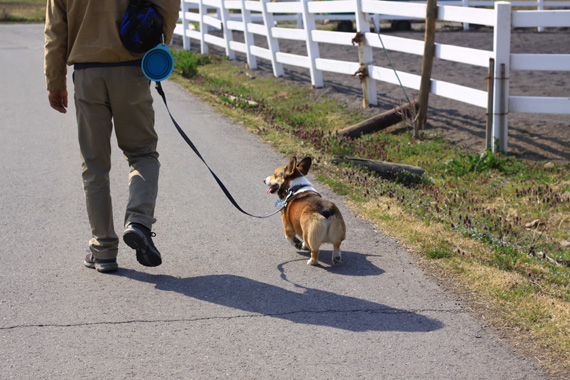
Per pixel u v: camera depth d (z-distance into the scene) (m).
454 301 3.72
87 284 3.93
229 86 12.12
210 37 16.19
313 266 4.28
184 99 11.07
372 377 2.94
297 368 3.01
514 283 3.88
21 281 3.96
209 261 4.34
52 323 3.42
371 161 6.57
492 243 4.64
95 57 3.76
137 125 3.98
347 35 9.51
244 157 7.21
